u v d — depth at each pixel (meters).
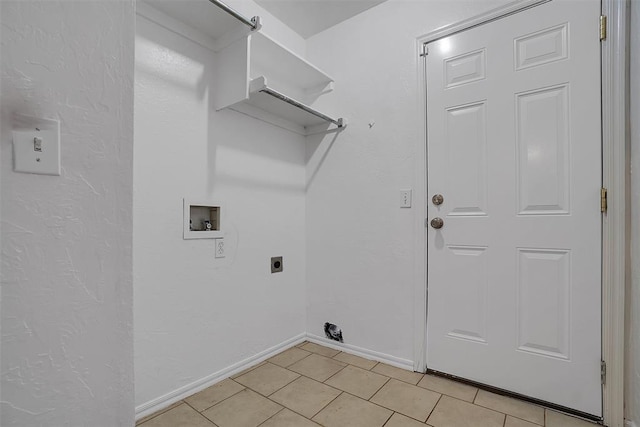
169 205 1.46
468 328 1.61
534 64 1.47
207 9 1.41
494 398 1.48
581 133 1.36
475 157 1.61
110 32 0.68
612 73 1.30
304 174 2.28
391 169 1.89
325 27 2.19
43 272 0.59
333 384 1.61
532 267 1.46
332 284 2.13
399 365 1.81
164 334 1.43
